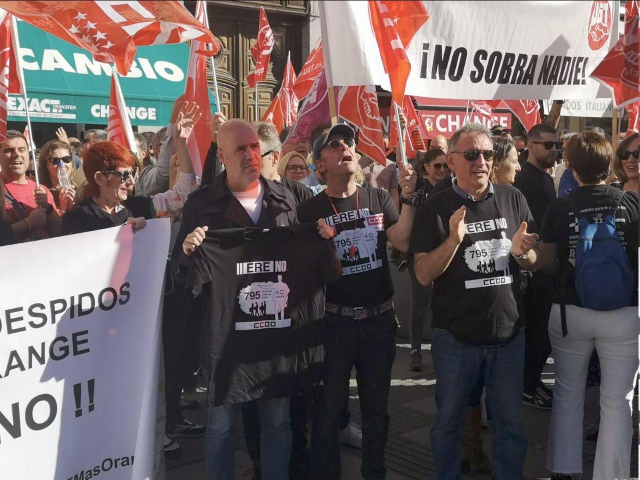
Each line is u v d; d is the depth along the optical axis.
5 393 2.80
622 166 3.79
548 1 3.56
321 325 3.20
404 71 2.93
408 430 4.59
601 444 3.35
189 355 4.36
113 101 5.18
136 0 3.26
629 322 3.26
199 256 2.98
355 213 3.41
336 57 2.96
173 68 8.78
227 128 3.15
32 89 7.84
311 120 5.80
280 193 3.34
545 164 4.95
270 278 3.09
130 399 3.11
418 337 5.86
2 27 4.22
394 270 7.04
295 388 3.15
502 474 3.29
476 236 3.20
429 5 3.27
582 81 3.89
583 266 3.27
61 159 5.07
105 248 3.01
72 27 3.23
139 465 3.02
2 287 2.78
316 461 3.39
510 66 3.58
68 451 2.96
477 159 3.18
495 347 3.22
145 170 4.80
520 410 3.29
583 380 3.46
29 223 3.89
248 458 4.23
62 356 2.93
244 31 12.69
